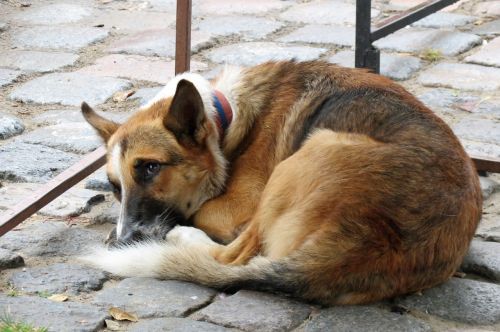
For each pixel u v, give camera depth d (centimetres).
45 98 907
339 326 502
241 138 617
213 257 564
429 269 525
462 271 586
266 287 529
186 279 556
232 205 605
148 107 623
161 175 584
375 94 592
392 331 499
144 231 585
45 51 1041
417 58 1005
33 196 625
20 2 1220
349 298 520
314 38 1080
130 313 519
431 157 537
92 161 671
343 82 613
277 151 609
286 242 536
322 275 512
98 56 1030
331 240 511
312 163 541
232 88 623
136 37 1089
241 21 1147
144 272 562
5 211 635
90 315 515
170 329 499
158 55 1029
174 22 1148
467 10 1173
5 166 748
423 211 516
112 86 937
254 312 517
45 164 758
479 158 718
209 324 507
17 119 848
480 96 899
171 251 560
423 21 1128
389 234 510
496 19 1134
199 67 985
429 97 897
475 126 827
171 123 584
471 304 532
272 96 623
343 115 584
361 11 840
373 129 568
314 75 626
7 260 582
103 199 703
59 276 567
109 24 1139
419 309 527
